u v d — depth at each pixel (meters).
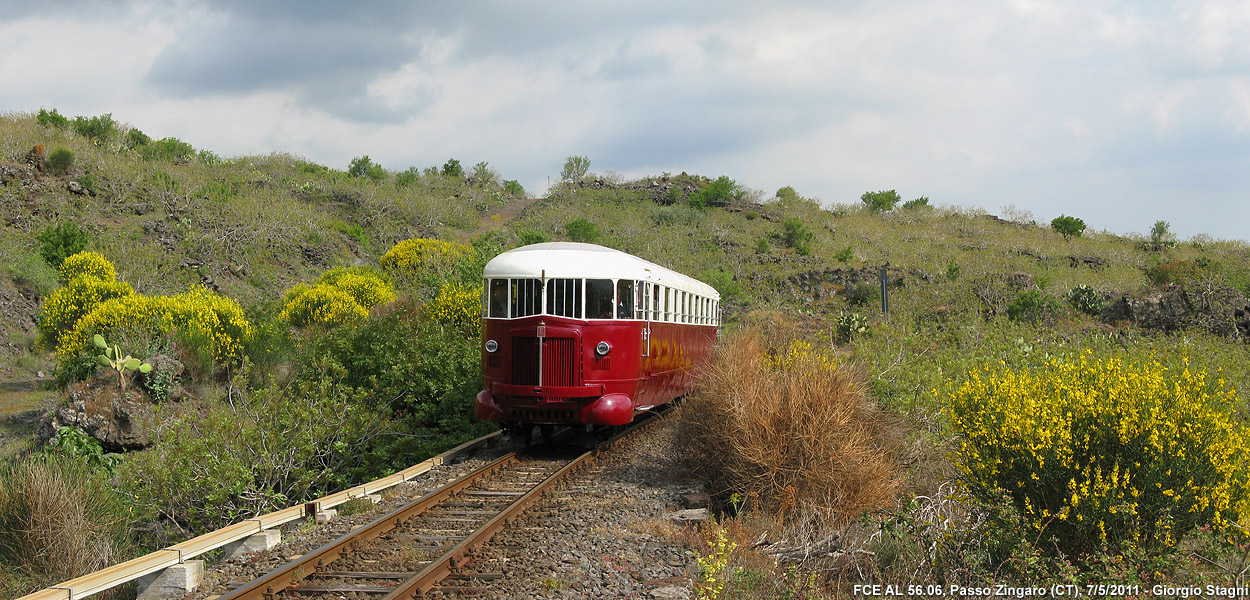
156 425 13.62
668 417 15.49
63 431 13.62
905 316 25.94
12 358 21.39
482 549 7.71
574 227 45.25
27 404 17.80
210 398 16.33
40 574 8.52
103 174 38.88
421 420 16.28
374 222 46.59
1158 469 6.09
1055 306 29.22
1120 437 6.19
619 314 12.59
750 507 8.94
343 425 13.43
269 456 11.80
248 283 33.78
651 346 13.59
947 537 6.70
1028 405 6.66
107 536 9.24
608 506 9.33
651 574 7.02
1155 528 6.18
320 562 7.31
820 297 37.19
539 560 7.32
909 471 9.59
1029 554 5.98
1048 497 6.48
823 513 8.34
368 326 18.55
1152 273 35.75
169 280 30.23
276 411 12.95
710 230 50.78
